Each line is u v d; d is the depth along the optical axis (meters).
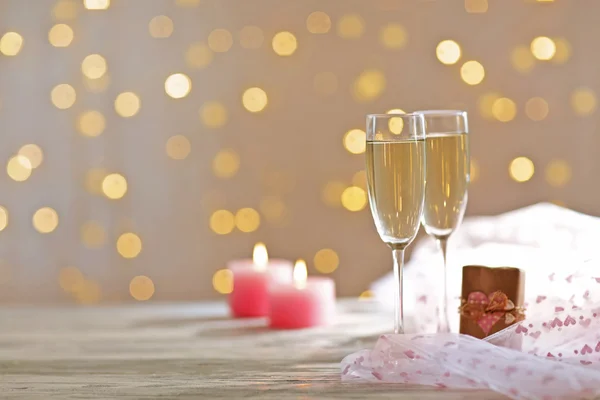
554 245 1.59
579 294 1.30
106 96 2.57
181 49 2.54
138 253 2.61
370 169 1.25
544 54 2.47
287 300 1.58
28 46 2.58
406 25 2.49
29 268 2.63
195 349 1.43
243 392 1.20
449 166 1.31
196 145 2.56
